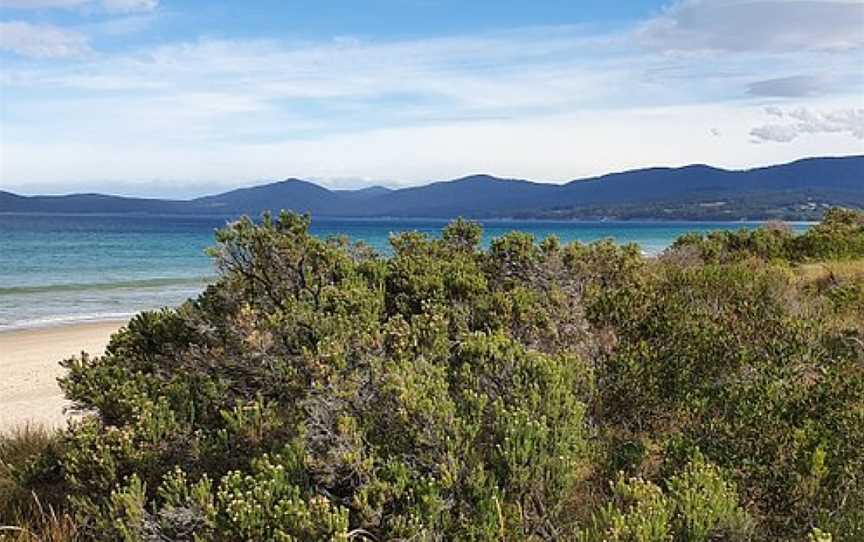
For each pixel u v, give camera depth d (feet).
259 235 22.94
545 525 13.21
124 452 15.49
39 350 56.75
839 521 12.77
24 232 294.25
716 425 15.21
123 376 19.38
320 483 13.47
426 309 21.67
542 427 13.53
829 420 15.24
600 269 28.55
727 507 12.14
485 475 13.08
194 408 17.28
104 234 288.10
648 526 11.10
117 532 13.34
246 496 12.36
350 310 20.98
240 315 19.06
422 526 11.93
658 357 18.57
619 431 17.46
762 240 67.05
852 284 36.60
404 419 13.44
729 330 20.85
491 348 16.21
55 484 17.62
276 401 17.31
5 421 32.71
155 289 105.60
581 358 19.36
